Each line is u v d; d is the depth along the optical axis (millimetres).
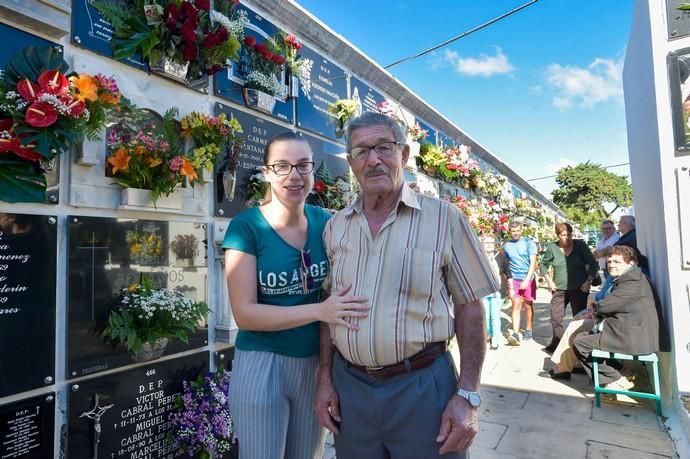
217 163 2557
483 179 7961
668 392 3350
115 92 1817
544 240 12250
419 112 6008
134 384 2047
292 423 1692
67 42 1875
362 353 1404
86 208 1901
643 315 3289
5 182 1595
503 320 7367
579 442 2859
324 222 1812
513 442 2871
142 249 2117
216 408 2268
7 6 1618
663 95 3172
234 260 1588
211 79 2605
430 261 1378
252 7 2979
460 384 1377
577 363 4367
